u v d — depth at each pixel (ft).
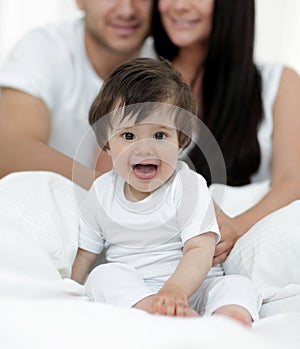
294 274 4.69
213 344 2.98
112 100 4.47
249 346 3.03
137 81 4.44
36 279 3.80
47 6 11.63
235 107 7.45
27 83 7.52
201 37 7.63
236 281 4.26
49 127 7.72
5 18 11.54
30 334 3.07
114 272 4.34
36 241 4.35
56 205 4.89
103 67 8.06
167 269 4.55
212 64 7.51
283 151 7.52
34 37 8.08
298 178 7.09
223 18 7.45
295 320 3.77
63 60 7.91
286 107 7.79
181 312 3.76
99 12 7.60
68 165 6.63
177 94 4.49
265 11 11.77
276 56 11.91
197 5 7.45
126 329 3.10
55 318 3.20
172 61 8.04
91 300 4.30
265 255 4.77
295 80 8.00
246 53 7.49
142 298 4.09
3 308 3.28
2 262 3.89
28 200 4.74
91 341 3.01
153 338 3.01
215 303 4.05
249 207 6.55
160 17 7.78
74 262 4.82
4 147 6.98
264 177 7.80
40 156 6.76
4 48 11.57
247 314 3.97
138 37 7.84
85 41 8.03
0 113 7.47
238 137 7.39
